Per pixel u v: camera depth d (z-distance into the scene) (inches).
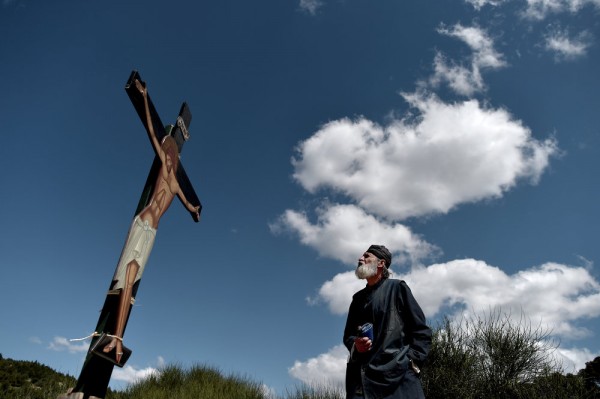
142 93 227.8
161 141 253.1
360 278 143.9
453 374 345.1
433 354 356.5
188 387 371.6
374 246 149.6
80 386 197.0
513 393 341.7
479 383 348.2
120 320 212.2
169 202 267.4
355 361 134.9
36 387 358.0
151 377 393.7
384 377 125.9
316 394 341.4
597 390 325.7
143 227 236.5
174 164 271.1
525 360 346.0
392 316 135.1
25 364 400.8
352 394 130.6
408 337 134.5
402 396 124.3
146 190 247.9
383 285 142.7
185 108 281.9
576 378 337.7
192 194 305.6
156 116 245.0
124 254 222.4
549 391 331.3
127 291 219.1
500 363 350.3
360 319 141.2
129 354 215.3
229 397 355.3
